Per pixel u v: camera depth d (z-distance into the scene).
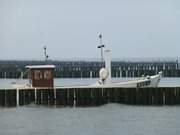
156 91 79.25
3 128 65.81
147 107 79.00
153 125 66.88
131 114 74.00
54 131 63.94
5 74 175.12
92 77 178.38
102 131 63.75
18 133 63.03
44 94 78.81
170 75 177.88
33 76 81.44
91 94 78.88
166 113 74.31
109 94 79.12
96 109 77.94
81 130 64.31
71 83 134.00
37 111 76.62
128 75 177.50
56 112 75.75
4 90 79.19
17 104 79.31
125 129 64.81
